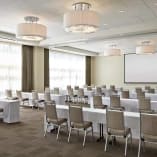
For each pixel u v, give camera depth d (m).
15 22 7.57
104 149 4.52
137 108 6.82
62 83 14.49
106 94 10.12
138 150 4.30
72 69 15.52
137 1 5.48
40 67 12.31
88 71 17.20
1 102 7.14
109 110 4.14
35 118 7.71
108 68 17.12
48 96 8.81
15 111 7.04
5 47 10.73
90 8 5.98
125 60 16.05
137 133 5.11
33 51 12.03
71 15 4.75
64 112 5.36
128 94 8.51
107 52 10.85
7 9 6.15
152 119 3.68
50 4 5.72
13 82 11.09
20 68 11.45
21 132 5.81
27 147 4.61
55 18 7.07
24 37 6.07
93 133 5.59
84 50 15.16
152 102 6.72
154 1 5.49
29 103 10.34
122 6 5.86
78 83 16.11
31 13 6.53
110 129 4.21
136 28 7.84
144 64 15.25
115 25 8.02
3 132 5.81
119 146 4.72
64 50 13.64
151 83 14.98
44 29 5.88
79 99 11.55
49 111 5.07
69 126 5.16
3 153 4.25
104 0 5.37
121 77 16.52
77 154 4.22
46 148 4.55
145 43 10.73
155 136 3.71
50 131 5.78
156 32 7.96
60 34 9.84
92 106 7.37
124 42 11.48
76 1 5.46
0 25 8.05
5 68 10.73
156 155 4.21
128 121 4.41
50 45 11.41
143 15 6.73
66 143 4.89
